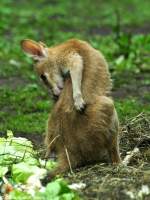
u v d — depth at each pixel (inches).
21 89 710.5
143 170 417.4
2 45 954.1
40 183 403.9
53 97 470.3
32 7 1352.1
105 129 423.5
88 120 422.9
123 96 690.2
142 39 912.9
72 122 425.7
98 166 422.3
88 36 1063.6
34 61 477.7
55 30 1129.4
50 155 440.5
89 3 1432.1
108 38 1004.6
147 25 1213.7
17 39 1011.3
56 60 462.0
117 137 436.1
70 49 457.1
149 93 701.3
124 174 409.4
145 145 483.5
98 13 1326.3
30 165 433.1
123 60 826.2
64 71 459.5
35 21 1201.4
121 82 745.6
